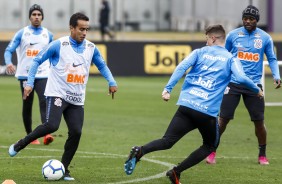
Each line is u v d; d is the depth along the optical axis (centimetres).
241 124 3841
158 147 2062
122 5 8369
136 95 5238
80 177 2306
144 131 3512
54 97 2198
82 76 2216
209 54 2123
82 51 2211
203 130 2112
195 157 2127
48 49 2198
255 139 3303
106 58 6575
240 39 2628
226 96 2623
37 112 4256
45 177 2223
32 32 3078
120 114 4197
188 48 6675
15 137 3256
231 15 8794
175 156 2777
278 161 2708
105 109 4428
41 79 2955
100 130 3528
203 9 8981
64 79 2197
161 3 9125
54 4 8738
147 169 2484
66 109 2234
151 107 4556
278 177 2373
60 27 8762
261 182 2284
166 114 4222
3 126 3638
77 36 2197
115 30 7900
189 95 2092
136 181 2256
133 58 6612
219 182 2277
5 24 8538
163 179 2300
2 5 8500
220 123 2636
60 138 3206
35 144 3012
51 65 2212
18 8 8538
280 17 8631
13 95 5150
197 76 2111
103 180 2262
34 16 3067
